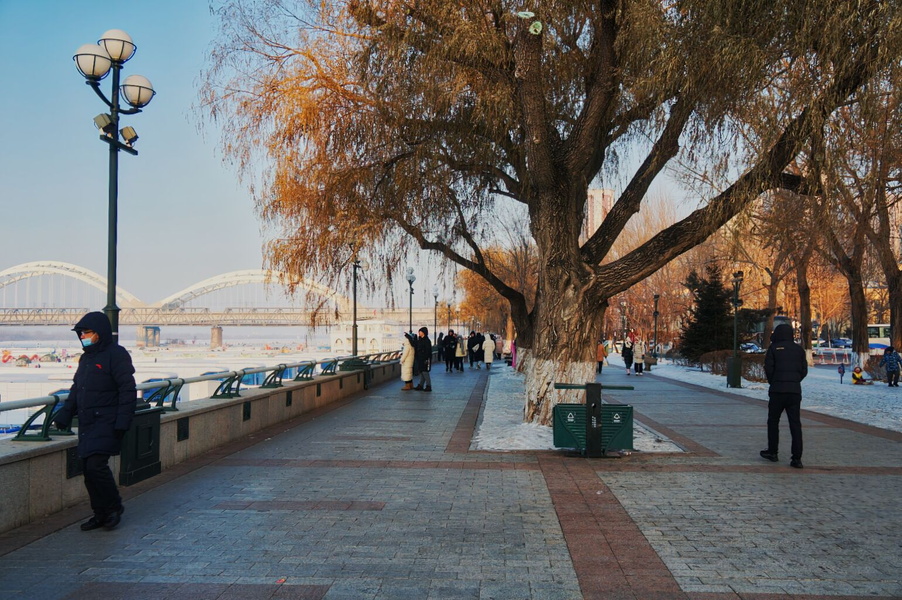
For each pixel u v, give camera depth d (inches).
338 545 224.2
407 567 203.5
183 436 369.4
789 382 361.7
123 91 369.7
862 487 310.5
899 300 1022.4
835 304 2554.1
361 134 545.6
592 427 383.9
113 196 350.3
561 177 457.7
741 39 364.8
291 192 557.9
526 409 488.1
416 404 686.5
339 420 555.8
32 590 184.2
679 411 635.5
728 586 188.7
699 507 273.9
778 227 743.7
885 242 1004.6
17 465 240.7
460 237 705.6
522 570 201.2
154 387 334.0
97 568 201.5
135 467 311.7
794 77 382.3
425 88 479.5
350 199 567.5
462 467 355.6
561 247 466.0
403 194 552.7
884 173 611.8
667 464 364.5
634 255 462.3
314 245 584.7
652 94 414.9
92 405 236.4
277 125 549.0
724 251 1295.5
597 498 288.8
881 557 213.5
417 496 291.7
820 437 467.8
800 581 192.5
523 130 517.0
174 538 230.8
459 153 542.6
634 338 1311.5
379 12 498.0
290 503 279.0
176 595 181.3
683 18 397.7
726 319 1498.5
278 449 410.3
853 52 365.1
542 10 421.7
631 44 409.7
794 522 252.7
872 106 368.8
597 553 216.7
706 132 432.8
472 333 1455.5
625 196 490.3
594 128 443.8
